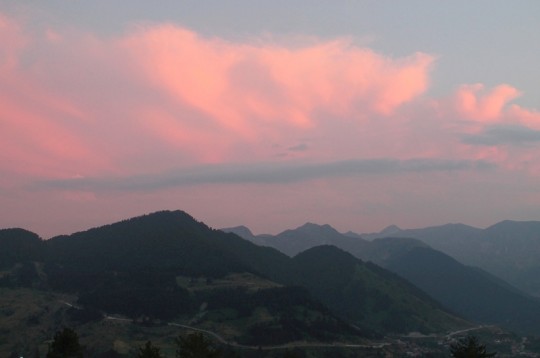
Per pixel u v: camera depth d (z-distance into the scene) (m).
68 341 86.69
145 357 87.12
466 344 80.69
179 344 89.25
